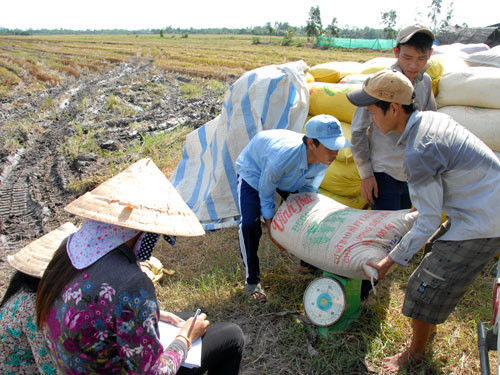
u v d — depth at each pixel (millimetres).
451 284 2383
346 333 2996
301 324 3086
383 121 2494
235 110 4723
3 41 58750
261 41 72625
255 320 3209
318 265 2906
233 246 4312
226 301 3418
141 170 1821
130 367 1578
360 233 2695
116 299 1502
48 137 9469
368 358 2805
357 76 4551
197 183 5363
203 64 26578
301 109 4488
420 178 2223
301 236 2918
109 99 12992
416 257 3934
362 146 3299
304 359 2842
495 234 2221
